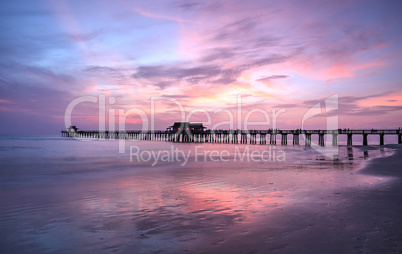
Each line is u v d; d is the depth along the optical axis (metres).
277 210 9.00
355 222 7.60
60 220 8.30
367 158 29.73
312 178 15.79
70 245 6.44
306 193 11.57
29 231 7.37
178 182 14.97
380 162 23.64
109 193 12.16
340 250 5.82
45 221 8.21
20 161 27.38
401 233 6.74
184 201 10.51
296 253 5.75
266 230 7.14
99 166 23.19
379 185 13.16
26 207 9.82
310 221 7.77
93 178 16.64
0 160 28.31
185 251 6.00
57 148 49.81
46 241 6.70
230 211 9.00
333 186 13.10
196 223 7.84
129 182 15.10
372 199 10.30
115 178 16.56
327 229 7.09
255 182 14.67
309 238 6.52
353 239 6.39
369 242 6.21
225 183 14.47
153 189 13.02
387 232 6.81
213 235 6.88
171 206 9.77
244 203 10.04
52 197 11.43
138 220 8.21
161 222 7.99
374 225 7.34
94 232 7.25
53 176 17.58
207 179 15.91
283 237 6.62
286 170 19.83
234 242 6.41
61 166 23.22
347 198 10.52
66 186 14.00
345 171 18.78
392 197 10.60
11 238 6.89
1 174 18.56
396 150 41.28
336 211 8.72
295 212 8.72
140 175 17.78
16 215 8.83
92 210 9.36
